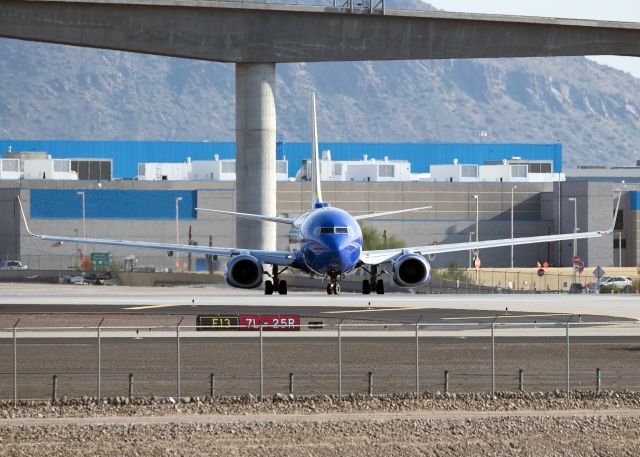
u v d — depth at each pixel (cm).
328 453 16938
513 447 17412
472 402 19588
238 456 16725
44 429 17725
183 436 17488
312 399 19650
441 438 17662
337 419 18425
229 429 17825
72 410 18812
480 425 18275
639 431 18162
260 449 17012
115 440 17262
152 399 19412
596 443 17650
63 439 17275
